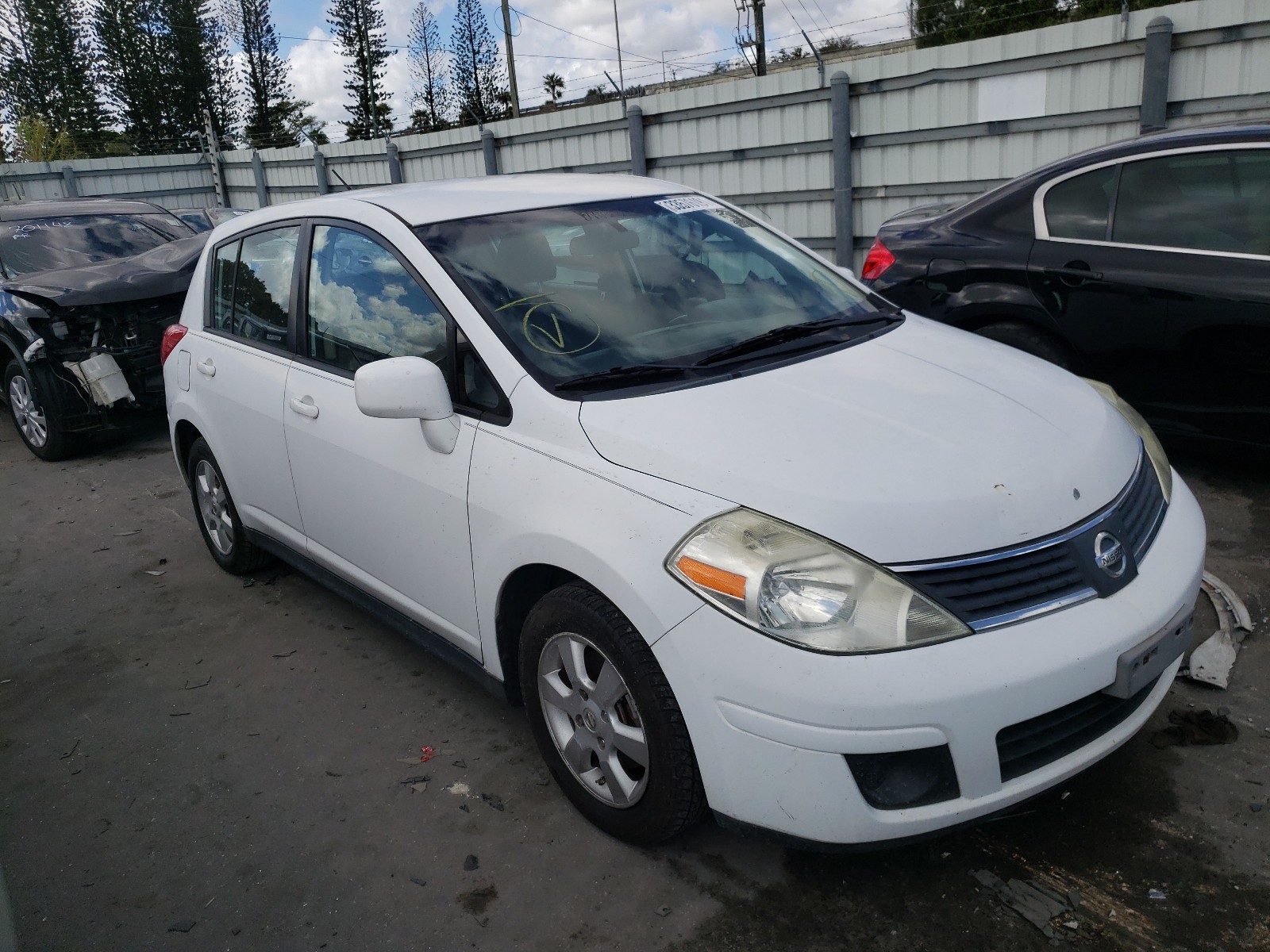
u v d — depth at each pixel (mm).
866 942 2213
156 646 3977
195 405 4246
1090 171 4707
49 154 32469
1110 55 8406
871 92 9969
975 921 2248
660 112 11938
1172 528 2527
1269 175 4184
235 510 4270
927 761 2047
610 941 2271
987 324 5066
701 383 2643
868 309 3369
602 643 2363
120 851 2740
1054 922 2230
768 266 3436
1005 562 2137
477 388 2791
